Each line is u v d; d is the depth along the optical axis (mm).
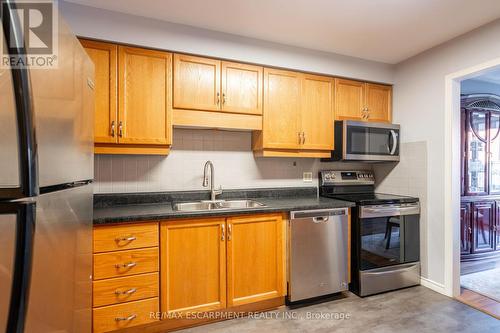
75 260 942
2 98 603
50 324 735
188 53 2168
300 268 2205
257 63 2381
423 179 2639
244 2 1853
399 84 2918
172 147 2439
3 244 616
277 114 2484
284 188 2814
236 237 2029
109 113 1965
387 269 2498
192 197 2463
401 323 1997
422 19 2070
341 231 2350
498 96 3389
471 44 2244
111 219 1679
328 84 2703
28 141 615
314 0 1828
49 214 725
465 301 2318
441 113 2482
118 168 2275
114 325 1709
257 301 2098
